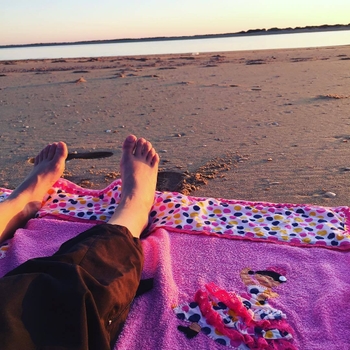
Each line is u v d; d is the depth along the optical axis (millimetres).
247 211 2074
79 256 1269
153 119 4602
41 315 1075
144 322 1362
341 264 1635
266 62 12117
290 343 1267
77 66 13938
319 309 1379
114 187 2273
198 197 2215
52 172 2248
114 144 3586
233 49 22688
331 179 2529
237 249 1754
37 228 1927
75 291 1106
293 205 2098
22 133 4145
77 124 4500
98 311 1148
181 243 1803
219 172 2779
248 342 1263
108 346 1136
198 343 1277
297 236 1835
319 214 2002
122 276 1283
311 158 2941
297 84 6965
